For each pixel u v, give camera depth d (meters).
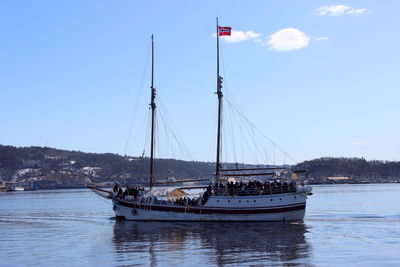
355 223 72.69
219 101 88.38
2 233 69.88
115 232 66.81
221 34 89.69
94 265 42.97
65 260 45.69
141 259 45.19
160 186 91.12
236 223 75.19
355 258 43.91
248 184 77.75
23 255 49.06
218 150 87.00
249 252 47.72
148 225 74.88
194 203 79.44
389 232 61.12
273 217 75.94
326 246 50.78
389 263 41.50
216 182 80.88
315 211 101.81
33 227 78.88
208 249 49.94
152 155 92.50
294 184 76.62
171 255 46.84
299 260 43.31
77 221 88.50
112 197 85.06
